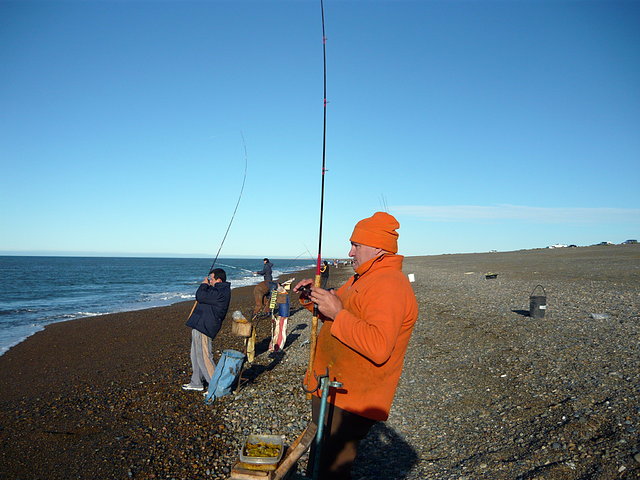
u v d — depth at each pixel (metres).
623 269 24.38
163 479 4.57
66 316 19.42
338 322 2.36
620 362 6.74
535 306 11.28
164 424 6.02
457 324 11.63
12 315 20.03
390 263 2.62
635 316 10.53
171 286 42.44
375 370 2.51
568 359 7.24
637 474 3.60
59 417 6.46
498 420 5.26
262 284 16.31
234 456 5.05
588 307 12.61
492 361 7.76
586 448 4.17
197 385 7.45
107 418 6.34
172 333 14.37
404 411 5.93
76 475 4.70
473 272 32.78
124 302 26.50
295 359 9.41
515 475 3.94
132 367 9.73
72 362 10.57
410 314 2.52
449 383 6.88
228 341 12.33
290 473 2.69
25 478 4.66
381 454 4.74
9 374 9.59
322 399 2.53
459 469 4.21
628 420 4.58
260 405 6.51
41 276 57.31
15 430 5.98
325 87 3.74
